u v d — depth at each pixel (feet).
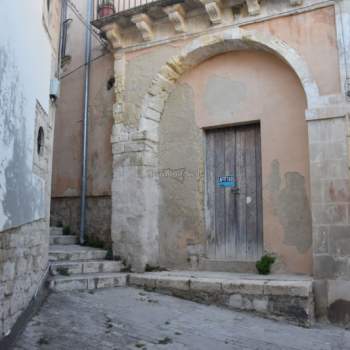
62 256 21.65
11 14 12.17
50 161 18.89
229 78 22.97
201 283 19.16
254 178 22.33
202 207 22.99
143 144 23.44
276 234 20.67
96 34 27.25
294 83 21.13
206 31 22.59
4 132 11.75
